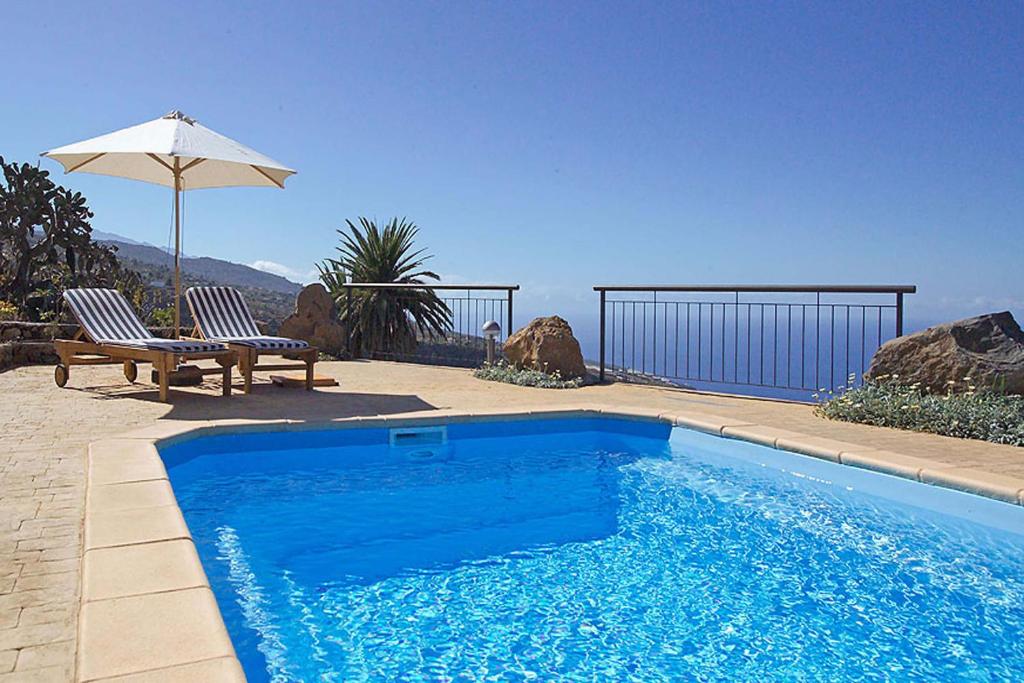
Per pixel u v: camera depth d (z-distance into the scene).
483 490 4.48
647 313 8.34
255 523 3.77
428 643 2.49
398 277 12.85
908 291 6.20
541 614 2.74
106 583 2.08
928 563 3.28
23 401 5.87
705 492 4.46
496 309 9.77
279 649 2.42
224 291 7.64
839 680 2.24
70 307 6.55
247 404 5.96
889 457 4.26
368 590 2.95
